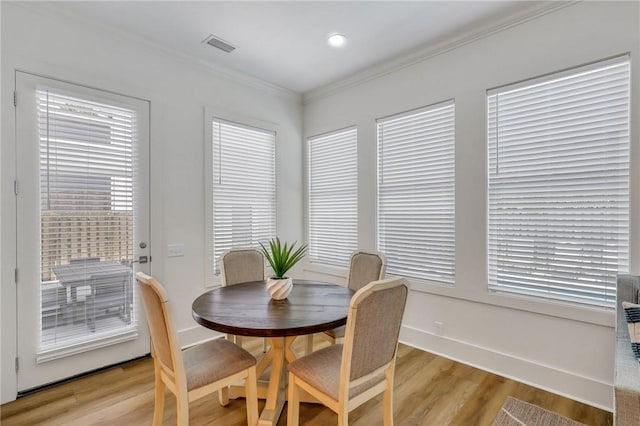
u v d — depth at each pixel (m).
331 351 1.73
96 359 2.43
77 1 2.18
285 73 3.36
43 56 2.20
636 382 1.14
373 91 3.30
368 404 2.05
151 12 2.31
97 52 2.44
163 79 2.81
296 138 3.99
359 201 3.44
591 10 2.04
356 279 2.60
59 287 2.27
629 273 1.94
